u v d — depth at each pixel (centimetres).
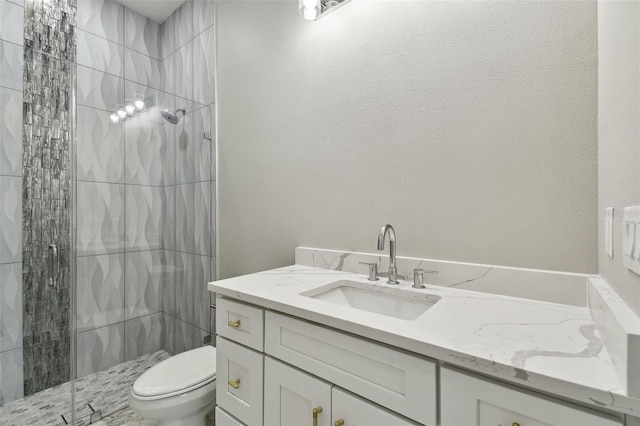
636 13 49
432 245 112
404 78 118
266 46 170
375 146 126
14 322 169
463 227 105
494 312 80
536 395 52
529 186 93
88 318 182
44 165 182
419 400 65
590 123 83
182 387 121
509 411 55
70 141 172
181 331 204
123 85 195
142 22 238
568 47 86
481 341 63
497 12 98
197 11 216
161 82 246
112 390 176
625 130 56
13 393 168
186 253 204
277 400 93
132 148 197
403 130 118
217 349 113
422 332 68
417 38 115
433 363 63
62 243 186
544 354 57
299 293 101
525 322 73
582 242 85
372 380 72
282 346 92
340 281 119
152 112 204
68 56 197
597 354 57
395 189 121
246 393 102
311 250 145
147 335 205
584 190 84
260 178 173
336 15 139
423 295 99
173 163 206
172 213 208
